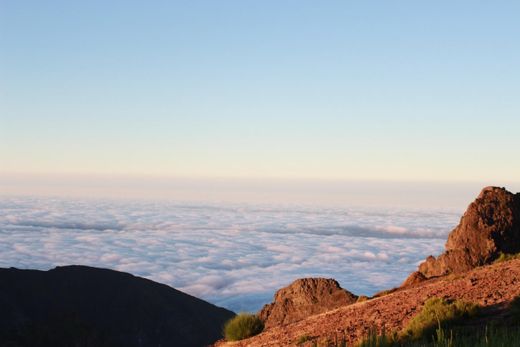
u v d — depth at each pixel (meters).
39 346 109.38
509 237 25.89
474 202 27.16
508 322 11.38
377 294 25.97
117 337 127.94
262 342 19.59
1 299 125.81
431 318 12.93
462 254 25.69
